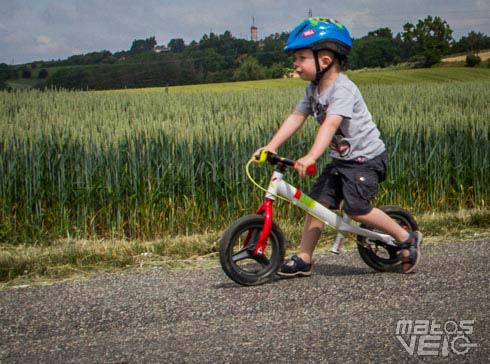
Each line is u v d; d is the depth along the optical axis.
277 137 4.47
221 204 7.76
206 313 3.64
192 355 2.98
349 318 3.48
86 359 2.97
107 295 4.09
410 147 8.61
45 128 7.88
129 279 4.54
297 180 8.12
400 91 21.83
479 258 4.84
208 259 5.44
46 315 3.68
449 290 3.98
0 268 4.86
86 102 16.58
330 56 4.26
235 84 51.84
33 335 3.34
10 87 19.73
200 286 4.29
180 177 7.55
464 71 66.44
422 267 4.64
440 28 92.25
